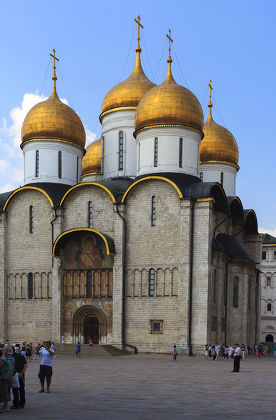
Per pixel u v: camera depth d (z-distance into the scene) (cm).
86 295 5384
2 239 5825
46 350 2283
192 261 4975
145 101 5628
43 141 6059
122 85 6378
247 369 3712
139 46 6644
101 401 2006
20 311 5691
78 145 6206
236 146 6812
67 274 5484
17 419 1623
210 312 4944
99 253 5381
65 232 5353
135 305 5156
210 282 4975
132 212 5291
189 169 5531
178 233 5072
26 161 6188
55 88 6406
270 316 9238
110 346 5100
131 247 5244
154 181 5225
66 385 2562
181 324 4894
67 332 5419
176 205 5116
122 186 5591
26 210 5803
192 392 2312
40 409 1817
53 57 6431
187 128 5538
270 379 2977
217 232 5606
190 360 4491
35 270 5666
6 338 5703
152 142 5572
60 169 6081
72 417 1656
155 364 4009
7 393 1784
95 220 5466
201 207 5016
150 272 5156
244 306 5584
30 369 3650
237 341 5519
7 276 5803
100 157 7112
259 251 6444
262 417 1694
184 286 4925
